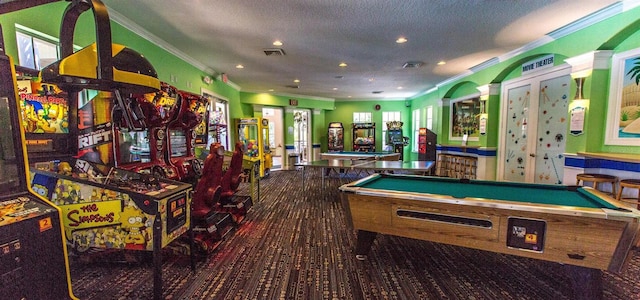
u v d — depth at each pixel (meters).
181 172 3.35
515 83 5.17
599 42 3.29
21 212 1.29
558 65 4.20
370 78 6.86
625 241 1.65
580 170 3.66
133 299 2.04
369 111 11.19
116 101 2.53
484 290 2.15
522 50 4.49
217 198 2.90
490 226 2.03
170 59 4.25
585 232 1.75
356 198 2.51
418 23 3.38
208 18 3.17
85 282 2.25
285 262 2.63
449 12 3.07
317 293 2.12
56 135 2.14
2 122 1.33
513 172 5.32
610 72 3.39
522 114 5.04
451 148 7.68
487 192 2.44
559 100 4.26
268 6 2.87
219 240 2.93
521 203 1.95
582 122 3.61
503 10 3.05
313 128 10.70
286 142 9.70
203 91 5.52
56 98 2.13
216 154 2.86
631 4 2.88
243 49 4.38
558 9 3.05
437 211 2.20
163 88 3.07
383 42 4.09
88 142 2.45
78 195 1.95
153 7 2.88
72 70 1.63
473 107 6.67
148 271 2.43
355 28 3.51
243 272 2.44
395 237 3.27
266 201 5.03
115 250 2.52
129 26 3.26
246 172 4.96
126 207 1.93
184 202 2.25
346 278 2.34
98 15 1.57
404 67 5.70
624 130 3.29
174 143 3.58
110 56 1.65
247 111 8.84
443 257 2.73
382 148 11.22
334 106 11.25
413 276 2.37
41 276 1.34
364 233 2.64
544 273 2.40
